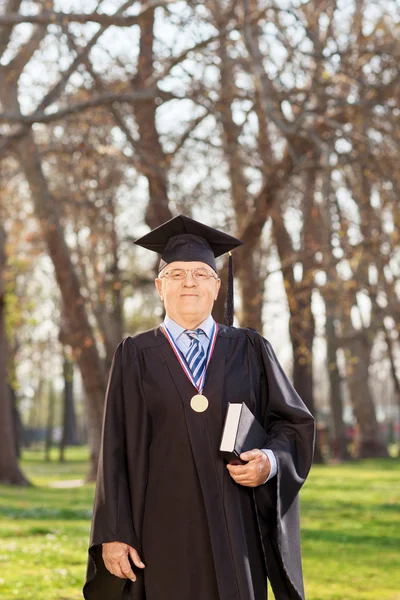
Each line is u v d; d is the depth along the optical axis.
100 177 19.19
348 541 10.80
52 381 56.06
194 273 4.38
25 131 15.51
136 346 4.33
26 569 8.41
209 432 4.15
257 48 15.16
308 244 19.50
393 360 35.78
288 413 4.29
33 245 26.27
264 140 18.08
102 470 4.18
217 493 4.09
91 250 23.06
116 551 4.07
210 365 4.28
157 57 15.84
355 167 16.25
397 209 14.66
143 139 17.98
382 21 15.82
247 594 3.99
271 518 4.25
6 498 17.30
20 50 19.30
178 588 4.05
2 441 22.97
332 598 7.34
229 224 18.38
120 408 4.28
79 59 14.97
